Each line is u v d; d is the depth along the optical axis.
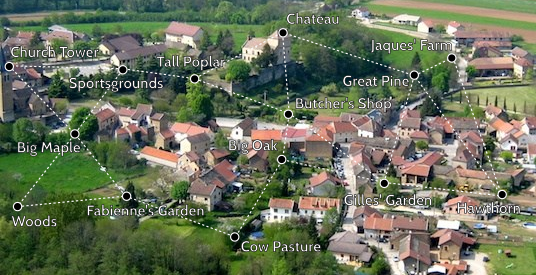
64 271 181.38
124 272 181.50
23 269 184.75
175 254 191.50
